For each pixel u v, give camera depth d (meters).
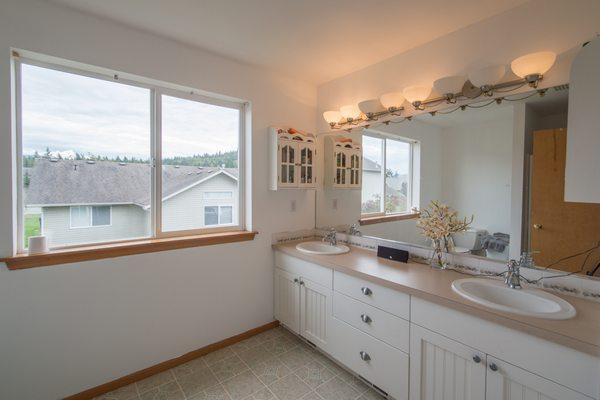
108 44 1.81
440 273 1.78
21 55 1.63
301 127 2.82
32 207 1.70
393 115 2.23
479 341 1.28
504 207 1.65
